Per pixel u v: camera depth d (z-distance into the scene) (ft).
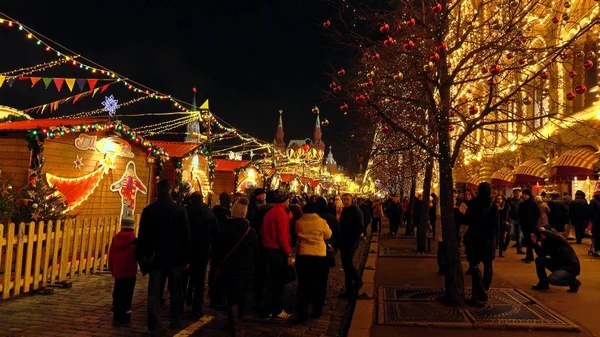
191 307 25.81
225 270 20.43
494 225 25.61
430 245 55.31
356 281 28.35
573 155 60.39
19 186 34.12
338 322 23.86
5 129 34.06
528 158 79.71
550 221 55.01
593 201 46.14
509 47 24.91
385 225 104.94
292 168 142.92
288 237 23.66
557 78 25.04
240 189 86.02
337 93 25.72
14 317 22.65
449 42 30.63
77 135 39.37
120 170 45.27
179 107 53.93
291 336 21.31
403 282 32.45
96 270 34.14
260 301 25.11
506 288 29.89
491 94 23.66
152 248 20.08
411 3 26.40
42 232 27.86
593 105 56.59
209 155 67.41
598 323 22.21
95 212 41.52
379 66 26.37
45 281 28.09
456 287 25.00
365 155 33.19
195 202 23.99
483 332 20.83
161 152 51.24
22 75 39.68
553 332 20.86
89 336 20.15
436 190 103.19
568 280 28.37
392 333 20.67
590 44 57.21
